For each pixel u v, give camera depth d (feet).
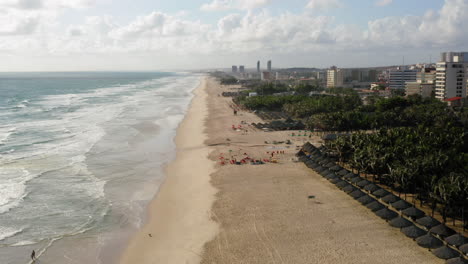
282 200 225.15
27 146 361.51
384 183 246.27
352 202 219.00
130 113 605.31
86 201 230.89
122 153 344.90
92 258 168.55
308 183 254.06
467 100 612.29
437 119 430.20
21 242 180.65
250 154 334.44
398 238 176.04
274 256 164.04
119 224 201.87
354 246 170.09
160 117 568.00
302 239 177.88
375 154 244.22
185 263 162.50
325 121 420.77
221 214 209.15
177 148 368.27
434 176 200.54
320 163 286.05
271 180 262.47
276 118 548.72
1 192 240.73
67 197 235.81
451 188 180.86
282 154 332.39
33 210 215.72
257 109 654.12
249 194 237.04
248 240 178.81
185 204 227.40
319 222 194.49
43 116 562.66
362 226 188.85
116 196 240.32
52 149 350.64
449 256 152.56
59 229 194.39
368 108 557.33
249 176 272.51
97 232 192.44
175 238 185.47
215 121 531.50
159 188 256.52
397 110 479.82
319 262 158.30
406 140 288.92
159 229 195.83
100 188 253.03
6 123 495.41
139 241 183.73
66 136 410.72
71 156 327.88
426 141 288.71
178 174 285.84
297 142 380.99
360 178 243.19
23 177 269.85
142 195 243.19
